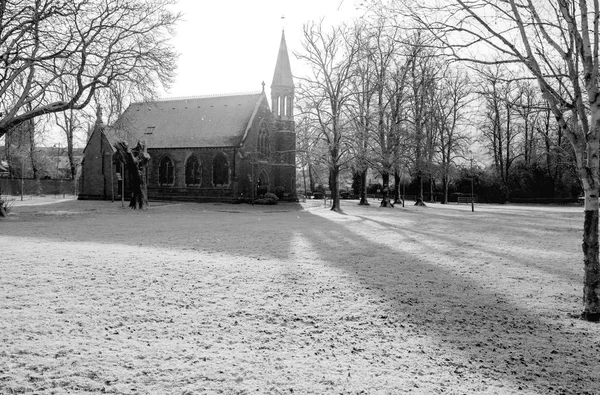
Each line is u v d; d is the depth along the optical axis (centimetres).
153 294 861
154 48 2869
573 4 787
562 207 5453
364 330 688
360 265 1217
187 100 6219
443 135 5703
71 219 2684
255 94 5944
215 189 5519
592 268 762
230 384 489
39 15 2392
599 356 599
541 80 775
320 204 5475
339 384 495
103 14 2708
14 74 2384
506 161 6625
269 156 5938
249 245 1563
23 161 6406
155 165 5772
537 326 722
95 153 5819
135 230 2033
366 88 4438
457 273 1131
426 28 841
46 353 564
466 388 493
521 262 1295
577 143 780
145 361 548
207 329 674
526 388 498
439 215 3472
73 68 2656
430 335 671
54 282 931
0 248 1370
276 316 746
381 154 4122
